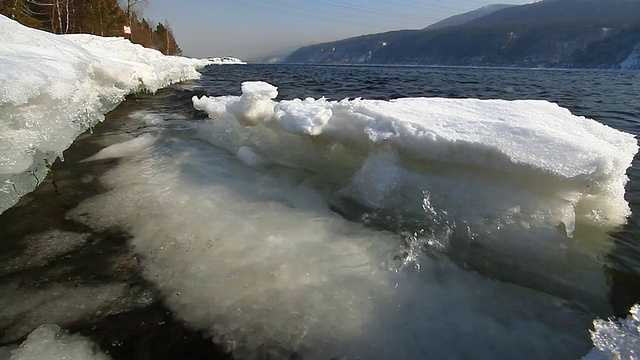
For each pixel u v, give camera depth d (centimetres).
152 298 190
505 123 260
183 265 214
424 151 255
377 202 267
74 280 202
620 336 145
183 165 365
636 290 195
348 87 1196
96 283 200
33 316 176
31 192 300
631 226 244
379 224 260
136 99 750
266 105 356
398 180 265
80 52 527
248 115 349
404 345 166
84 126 412
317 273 210
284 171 347
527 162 221
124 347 162
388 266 218
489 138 241
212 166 362
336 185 315
